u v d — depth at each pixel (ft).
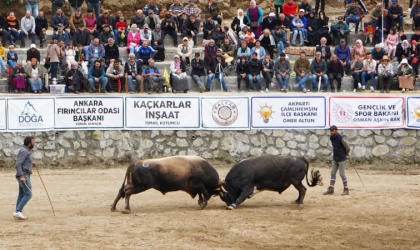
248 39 168.66
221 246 85.76
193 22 176.04
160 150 146.10
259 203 112.47
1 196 119.75
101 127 145.59
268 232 92.38
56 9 182.29
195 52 169.78
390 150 148.25
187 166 105.81
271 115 146.82
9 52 163.02
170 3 196.44
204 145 146.51
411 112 148.36
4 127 143.95
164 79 156.76
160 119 146.00
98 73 154.92
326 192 118.52
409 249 85.35
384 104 148.15
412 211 104.94
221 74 160.86
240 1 202.49
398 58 169.37
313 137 147.13
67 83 155.74
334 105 147.33
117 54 165.48
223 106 146.51
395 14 179.83
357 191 121.60
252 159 108.17
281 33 172.24
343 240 88.94
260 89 159.53
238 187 107.14
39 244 86.38
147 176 104.12
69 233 91.66
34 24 173.78
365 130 147.84
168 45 176.96
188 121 146.41
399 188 124.57
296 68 160.56
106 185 129.29
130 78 155.74
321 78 159.33
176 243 86.74
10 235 90.99
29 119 144.46
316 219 99.86
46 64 161.68
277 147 147.02
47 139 144.77
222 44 169.27
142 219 99.81
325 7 205.98
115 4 196.24
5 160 144.05
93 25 175.11
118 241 87.56
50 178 135.64
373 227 95.30
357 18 182.29
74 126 145.28
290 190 123.65
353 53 168.04
